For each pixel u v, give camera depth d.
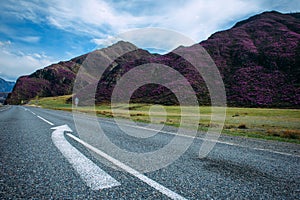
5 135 7.28
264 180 3.31
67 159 4.16
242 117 27.19
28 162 3.93
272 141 7.83
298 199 2.67
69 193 2.63
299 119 24.47
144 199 2.49
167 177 3.29
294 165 4.27
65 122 12.88
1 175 3.24
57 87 186.00
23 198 2.49
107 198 2.50
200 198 2.57
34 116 18.84
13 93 175.00
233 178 3.34
